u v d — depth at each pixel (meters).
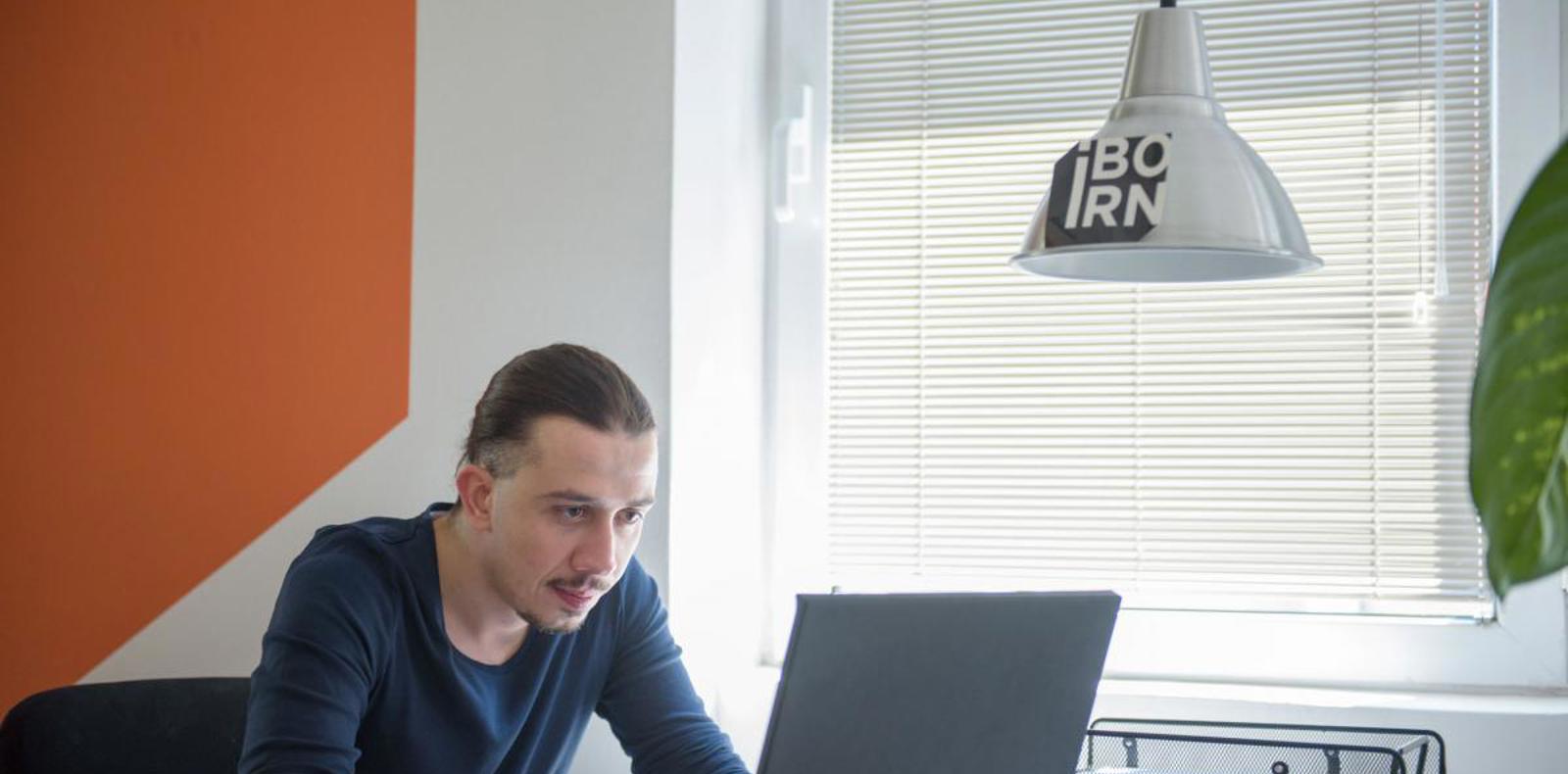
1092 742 1.67
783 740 1.11
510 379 1.52
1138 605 2.21
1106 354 2.23
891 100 2.34
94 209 2.29
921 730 1.17
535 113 2.09
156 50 2.26
